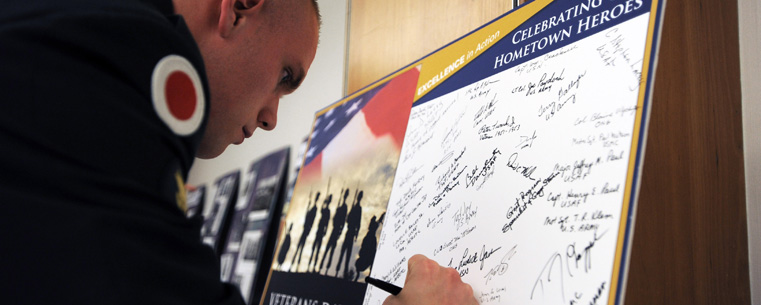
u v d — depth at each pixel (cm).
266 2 70
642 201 87
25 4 41
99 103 38
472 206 70
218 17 66
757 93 99
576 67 63
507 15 80
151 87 42
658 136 90
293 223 126
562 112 63
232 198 293
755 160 98
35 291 32
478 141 75
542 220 59
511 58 75
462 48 89
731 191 97
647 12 57
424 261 66
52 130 35
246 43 69
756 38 100
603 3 63
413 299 61
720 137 97
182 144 45
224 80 69
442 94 89
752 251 97
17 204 32
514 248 61
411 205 84
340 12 224
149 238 38
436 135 85
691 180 92
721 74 99
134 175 39
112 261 34
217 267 45
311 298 105
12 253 32
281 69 76
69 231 33
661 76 92
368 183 102
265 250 231
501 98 74
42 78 36
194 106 47
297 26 74
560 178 59
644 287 85
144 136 40
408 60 138
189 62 47
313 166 129
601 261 51
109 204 36
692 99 95
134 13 44
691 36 97
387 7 148
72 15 39
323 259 107
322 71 231
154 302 36
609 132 56
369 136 109
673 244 88
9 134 34
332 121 131
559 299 54
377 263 87
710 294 91
